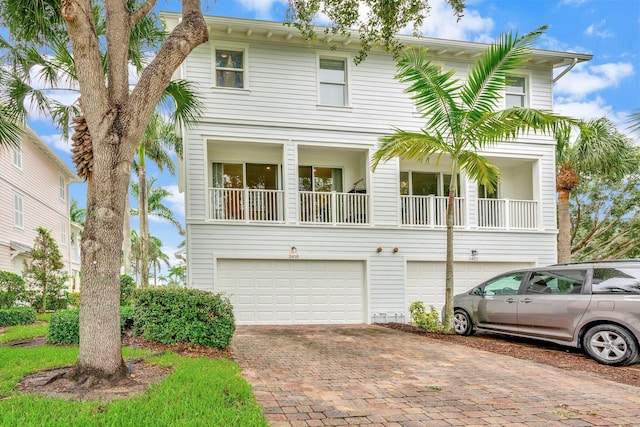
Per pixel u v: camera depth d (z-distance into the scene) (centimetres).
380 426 398
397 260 1296
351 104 1293
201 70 1195
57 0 685
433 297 1326
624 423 416
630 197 1812
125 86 535
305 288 1236
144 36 879
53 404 407
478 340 895
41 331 917
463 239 1349
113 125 511
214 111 1193
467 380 570
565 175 1444
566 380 578
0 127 899
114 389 464
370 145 1302
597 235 1886
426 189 1459
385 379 568
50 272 1416
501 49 912
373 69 1316
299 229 1234
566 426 407
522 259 1383
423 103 995
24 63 882
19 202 1870
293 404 455
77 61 509
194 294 743
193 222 1157
